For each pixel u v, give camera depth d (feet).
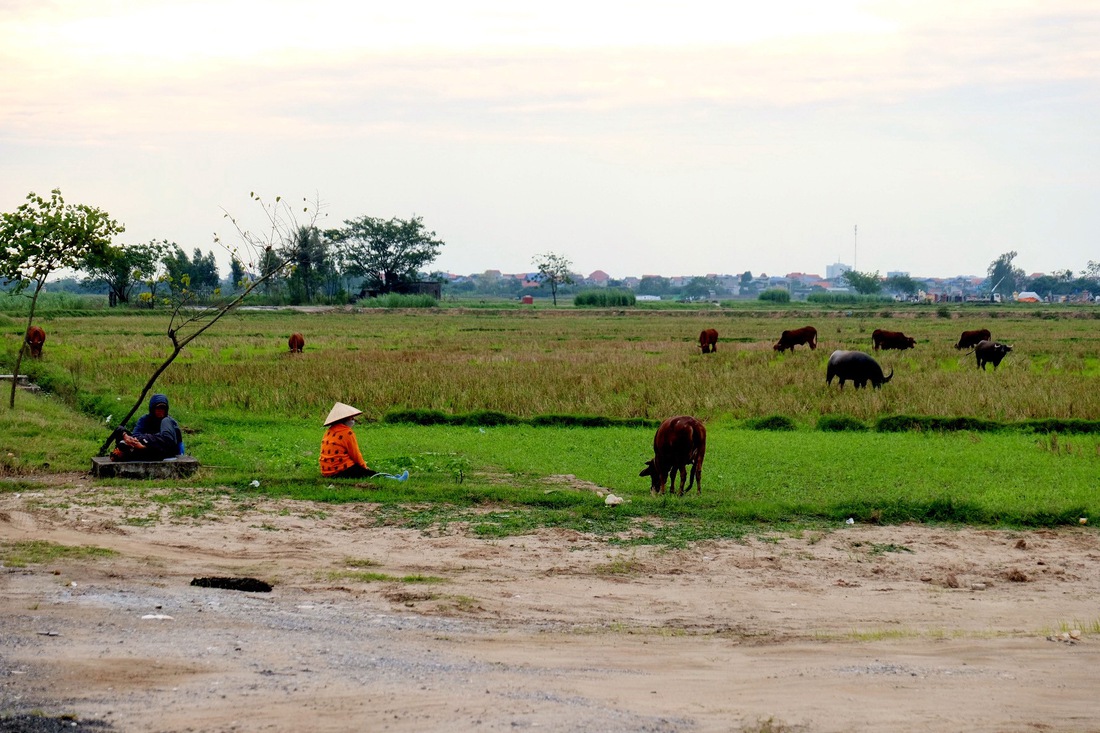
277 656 20.77
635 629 25.50
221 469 47.73
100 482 43.78
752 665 22.02
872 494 44.39
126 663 19.62
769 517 39.68
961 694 19.72
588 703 18.28
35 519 36.22
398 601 27.30
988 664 22.35
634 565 32.65
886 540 37.24
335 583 28.91
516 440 63.00
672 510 40.27
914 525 39.81
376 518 38.55
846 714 18.07
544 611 27.09
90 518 36.73
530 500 41.32
